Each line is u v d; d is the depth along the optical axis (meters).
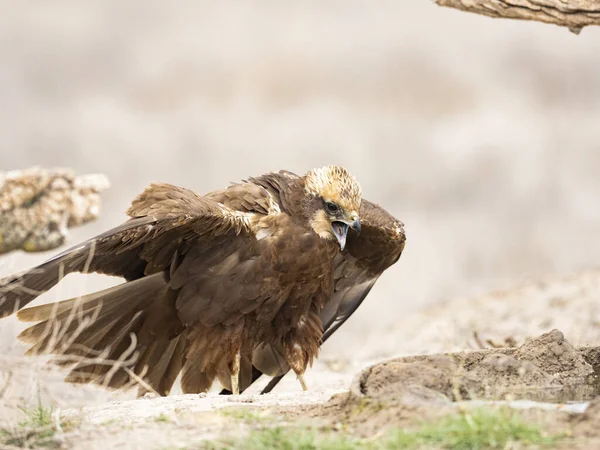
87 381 9.71
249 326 10.02
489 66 34.88
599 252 23.72
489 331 13.95
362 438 6.59
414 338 14.45
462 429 6.24
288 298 10.13
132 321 9.99
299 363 10.34
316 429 6.81
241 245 9.78
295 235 9.89
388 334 15.16
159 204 9.20
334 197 10.01
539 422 6.48
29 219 12.30
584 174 28.72
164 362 10.20
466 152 29.88
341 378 12.38
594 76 34.50
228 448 6.51
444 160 29.45
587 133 31.16
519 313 14.87
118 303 9.84
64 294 12.23
